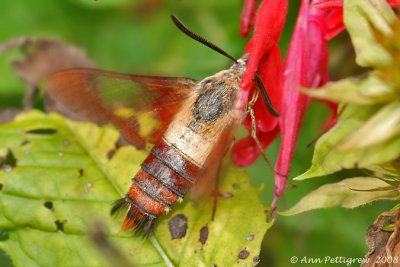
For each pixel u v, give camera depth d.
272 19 0.27
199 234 0.29
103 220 0.29
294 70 0.28
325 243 0.32
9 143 0.30
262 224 0.29
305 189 0.32
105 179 0.30
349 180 0.28
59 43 0.34
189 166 0.28
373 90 0.25
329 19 0.28
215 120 0.28
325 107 0.32
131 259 0.29
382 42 0.25
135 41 0.34
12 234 0.29
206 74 0.34
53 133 0.30
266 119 0.28
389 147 0.25
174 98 0.29
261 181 0.32
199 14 0.34
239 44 0.33
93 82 0.29
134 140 0.29
